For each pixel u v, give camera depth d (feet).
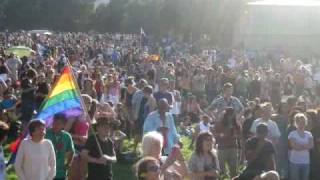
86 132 36.86
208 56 130.41
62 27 330.95
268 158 39.14
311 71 104.83
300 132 44.91
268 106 46.57
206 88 90.99
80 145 36.58
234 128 46.06
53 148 32.35
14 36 210.59
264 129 39.40
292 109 47.32
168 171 30.81
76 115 36.96
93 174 34.45
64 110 35.53
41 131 31.45
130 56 138.21
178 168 31.99
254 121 46.98
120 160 52.75
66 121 35.17
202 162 35.06
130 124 60.59
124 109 61.46
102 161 34.37
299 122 44.70
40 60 112.88
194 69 92.53
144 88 54.24
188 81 88.63
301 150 44.68
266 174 30.25
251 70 94.99
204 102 84.99
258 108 48.47
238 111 53.47
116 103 65.16
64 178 34.30
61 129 34.19
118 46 181.98
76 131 36.76
